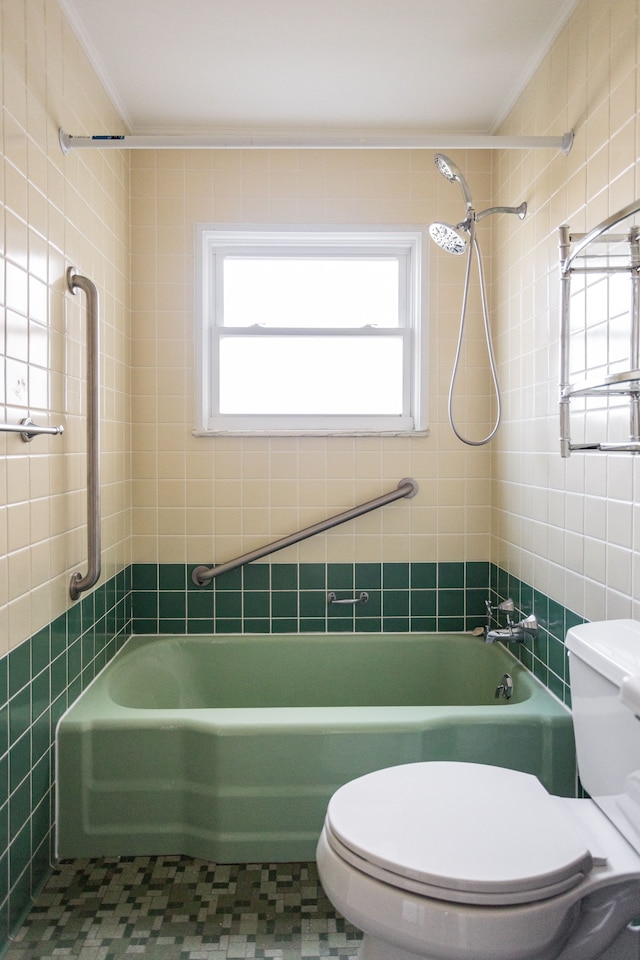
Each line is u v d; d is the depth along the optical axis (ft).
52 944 5.34
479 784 4.74
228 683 9.00
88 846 6.44
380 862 3.89
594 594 5.97
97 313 6.48
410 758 6.44
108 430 7.97
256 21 6.62
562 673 6.75
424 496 9.27
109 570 8.04
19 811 5.51
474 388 9.22
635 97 5.20
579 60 6.27
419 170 9.06
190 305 9.03
